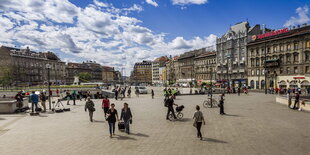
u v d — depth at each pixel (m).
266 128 12.21
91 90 41.72
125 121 11.21
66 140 10.20
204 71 91.88
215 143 9.38
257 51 64.56
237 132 11.32
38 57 110.81
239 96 38.44
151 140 9.97
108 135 11.05
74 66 161.12
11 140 10.30
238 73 72.19
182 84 97.44
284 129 11.92
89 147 9.05
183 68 111.38
